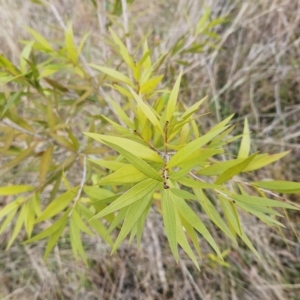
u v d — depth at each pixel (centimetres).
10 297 96
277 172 95
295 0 100
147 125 35
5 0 114
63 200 48
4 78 49
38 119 57
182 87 106
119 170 27
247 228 92
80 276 96
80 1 102
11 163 51
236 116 106
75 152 55
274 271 89
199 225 29
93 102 68
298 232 91
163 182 28
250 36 106
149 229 96
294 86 103
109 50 82
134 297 94
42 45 58
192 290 92
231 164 33
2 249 100
